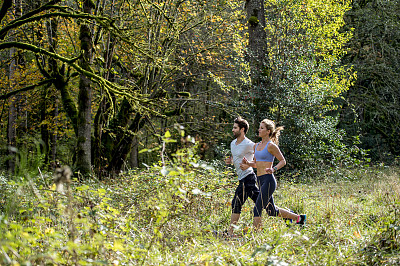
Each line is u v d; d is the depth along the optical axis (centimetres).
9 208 260
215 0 1405
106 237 317
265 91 1409
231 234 441
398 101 2023
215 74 1636
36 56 1305
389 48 1978
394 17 1986
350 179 1217
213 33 1444
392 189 784
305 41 1562
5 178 832
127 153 1378
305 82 1468
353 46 2092
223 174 703
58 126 1639
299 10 1481
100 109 1258
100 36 1180
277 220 517
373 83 2102
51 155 1673
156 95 1448
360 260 303
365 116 2188
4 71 1523
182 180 327
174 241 372
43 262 254
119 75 1502
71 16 879
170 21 1055
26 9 1374
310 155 1345
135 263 293
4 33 906
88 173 1077
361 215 538
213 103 1627
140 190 566
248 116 1471
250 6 1478
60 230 326
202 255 306
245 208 597
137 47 930
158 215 356
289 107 1405
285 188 917
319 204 659
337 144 1395
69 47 1345
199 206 549
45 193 329
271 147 492
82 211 294
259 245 351
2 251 209
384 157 1902
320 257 309
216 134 1973
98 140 1254
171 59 1394
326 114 2131
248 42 1490
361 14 2033
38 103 1611
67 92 1309
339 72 1836
